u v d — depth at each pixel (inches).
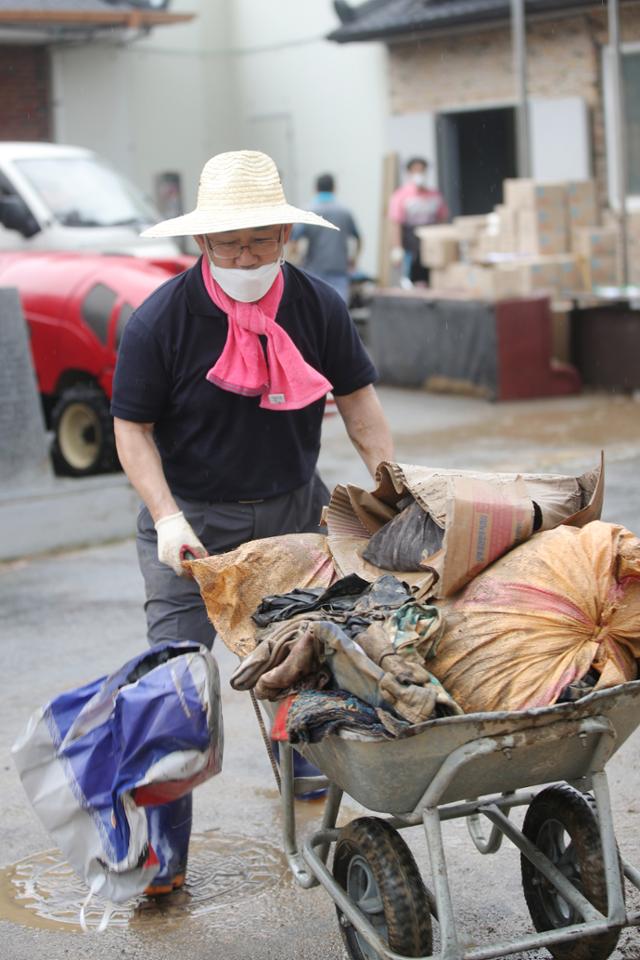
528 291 638.5
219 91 982.4
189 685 167.2
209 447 190.1
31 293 473.7
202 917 185.2
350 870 162.6
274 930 180.7
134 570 376.5
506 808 175.6
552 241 655.1
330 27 912.3
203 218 176.4
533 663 150.3
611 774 226.7
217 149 986.7
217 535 195.3
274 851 205.0
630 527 380.5
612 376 642.8
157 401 186.9
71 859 177.5
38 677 286.7
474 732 141.9
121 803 172.2
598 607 151.5
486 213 864.9
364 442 201.8
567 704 143.0
